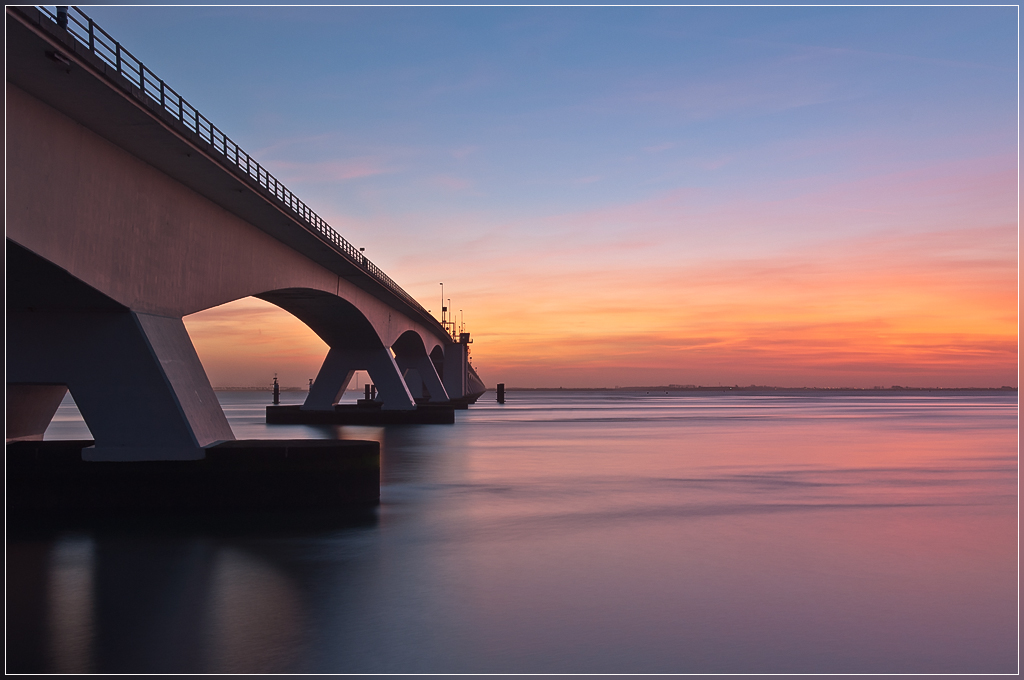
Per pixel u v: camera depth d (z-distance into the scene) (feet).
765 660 39.65
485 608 47.98
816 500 91.25
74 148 69.05
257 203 100.42
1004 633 43.73
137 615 46.42
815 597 50.52
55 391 95.45
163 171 84.74
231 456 77.15
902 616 46.60
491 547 64.54
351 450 81.56
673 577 55.31
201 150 79.05
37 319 77.05
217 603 48.83
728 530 72.59
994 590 52.29
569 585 53.21
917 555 62.59
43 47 56.03
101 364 76.54
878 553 63.16
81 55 59.06
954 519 79.36
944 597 50.65
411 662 39.29
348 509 79.61
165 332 82.69
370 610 47.57
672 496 93.45
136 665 38.65
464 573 56.18
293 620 45.73
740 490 99.04
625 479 109.19
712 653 40.55
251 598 49.85
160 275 84.48
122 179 76.84
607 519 77.77
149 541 64.95
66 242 67.72
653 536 69.56
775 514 81.56
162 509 75.92
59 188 66.90
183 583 53.26
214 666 38.60
